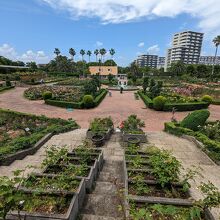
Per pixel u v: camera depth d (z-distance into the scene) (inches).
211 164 267.0
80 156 222.1
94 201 163.2
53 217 121.8
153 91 863.7
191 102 754.8
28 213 123.6
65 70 2783.0
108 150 313.6
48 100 760.3
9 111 507.8
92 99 721.0
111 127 407.2
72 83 1469.0
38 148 311.3
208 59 5531.5
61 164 189.3
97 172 220.1
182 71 2709.2
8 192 110.3
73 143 338.6
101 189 185.0
